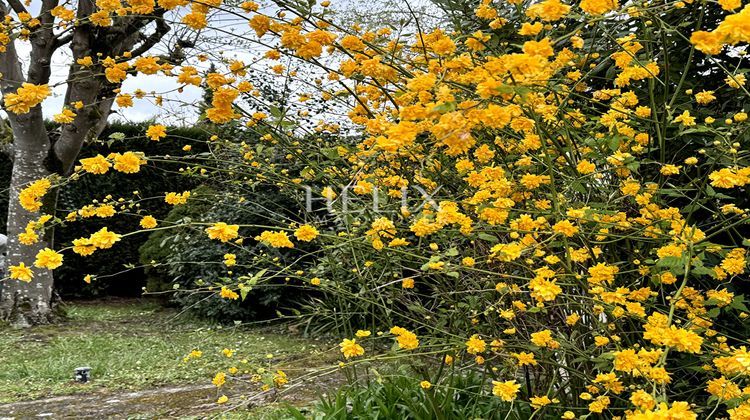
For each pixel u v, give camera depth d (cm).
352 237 232
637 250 226
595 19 175
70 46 596
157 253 834
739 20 127
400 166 265
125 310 821
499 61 166
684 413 129
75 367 503
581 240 226
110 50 591
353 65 227
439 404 273
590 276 210
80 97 634
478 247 280
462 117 148
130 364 521
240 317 704
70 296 922
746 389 166
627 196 243
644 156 280
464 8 325
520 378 301
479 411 266
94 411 391
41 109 643
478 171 244
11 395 431
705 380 248
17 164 663
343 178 288
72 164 674
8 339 609
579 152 246
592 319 231
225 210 692
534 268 249
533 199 245
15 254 674
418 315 322
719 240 294
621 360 170
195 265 725
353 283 329
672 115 231
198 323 716
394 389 288
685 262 186
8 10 618
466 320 268
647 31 242
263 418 341
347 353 204
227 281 280
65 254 902
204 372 489
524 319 270
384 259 266
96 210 225
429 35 260
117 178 924
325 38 205
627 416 163
